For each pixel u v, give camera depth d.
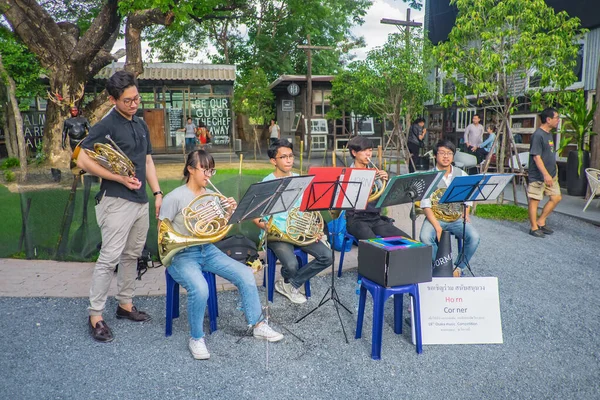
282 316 3.87
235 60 30.70
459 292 3.43
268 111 20.06
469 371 3.07
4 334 3.48
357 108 14.96
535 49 6.70
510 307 4.05
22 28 10.62
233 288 4.44
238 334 3.56
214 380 2.94
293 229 3.88
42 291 4.29
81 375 2.97
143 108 19.05
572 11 9.55
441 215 4.35
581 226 6.91
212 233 3.14
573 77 7.04
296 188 3.20
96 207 3.39
